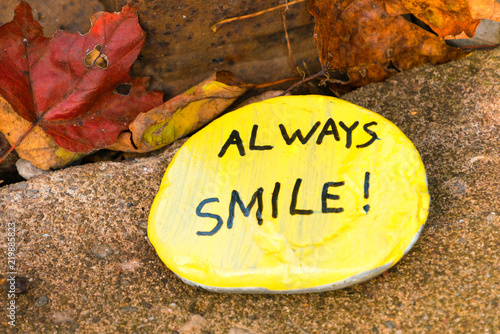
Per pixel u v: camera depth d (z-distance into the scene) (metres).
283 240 0.36
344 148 0.37
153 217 0.37
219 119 0.39
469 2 0.38
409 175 0.37
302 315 0.36
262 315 0.37
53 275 0.38
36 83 0.39
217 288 0.36
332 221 0.36
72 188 0.39
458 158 0.39
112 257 0.38
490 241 0.37
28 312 0.37
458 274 0.36
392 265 0.36
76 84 0.39
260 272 0.36
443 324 0.35
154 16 0.39
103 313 0.37
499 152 0.39
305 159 0.38
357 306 0.36
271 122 0.38
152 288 0.38
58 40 0.39
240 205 0.37
